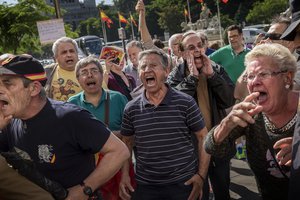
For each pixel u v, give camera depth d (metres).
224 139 2.33
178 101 3.32
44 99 2.53
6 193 1.95
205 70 4.02
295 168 1.70
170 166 3.30
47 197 2.04
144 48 6.60
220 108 4.17
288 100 2.21
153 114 3.32
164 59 3.34
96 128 2.51
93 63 4.01
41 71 2.46
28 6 19.08
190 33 4.07
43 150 2.50
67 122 2.48
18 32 18.80
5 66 2.32
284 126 2.21
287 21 3.95
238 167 6.13
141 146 3.38
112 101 4.07
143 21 6.57
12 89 2.34
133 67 6.95
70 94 4.82
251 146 2.34
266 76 2.16
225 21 61.22
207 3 69.69
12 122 2.63
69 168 2.52
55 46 4.88
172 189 3.31
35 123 2.50
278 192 2.32
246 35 27.00
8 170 1.95
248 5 64.88
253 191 5.20
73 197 2.43
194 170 3.39
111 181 3.68
